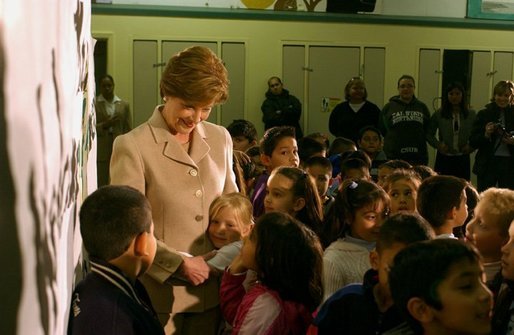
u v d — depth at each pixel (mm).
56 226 996
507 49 8992
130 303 1424
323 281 2119
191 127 2012
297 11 8492
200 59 1896
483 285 1308
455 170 7418
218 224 2111
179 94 1898
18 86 708
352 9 8586
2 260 677
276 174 2539
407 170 3041
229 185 2244
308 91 8617
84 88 1752
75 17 1346
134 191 1487
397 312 1575
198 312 2078
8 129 681
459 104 7387
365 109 7406
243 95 8484
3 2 642
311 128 8688
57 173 1007
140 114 8281
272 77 8297
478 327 1295
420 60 8820
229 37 8359
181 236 2047
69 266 1304
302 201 2514
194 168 2068
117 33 8156
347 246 2176
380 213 2182
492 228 1968
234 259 2066
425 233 1632
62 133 1068
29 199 774
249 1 8367
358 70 8680
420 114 7168
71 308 1409
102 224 1419
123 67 8188
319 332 1646
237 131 4562
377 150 5773
